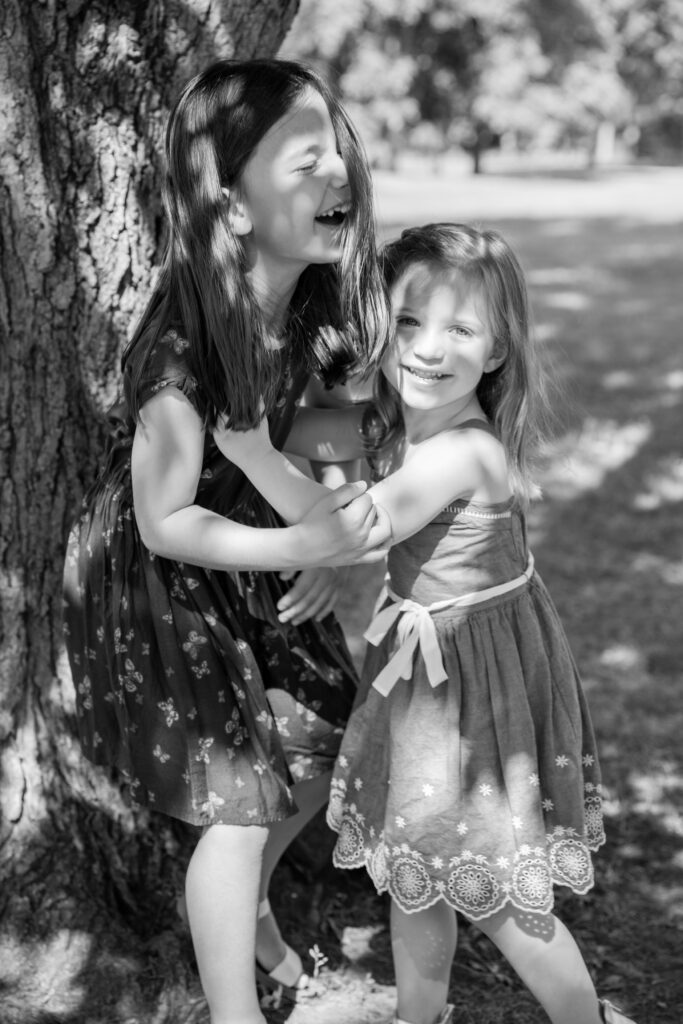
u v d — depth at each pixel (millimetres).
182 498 1849
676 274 13648
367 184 1938
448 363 1977
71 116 2133
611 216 21078
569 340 9594
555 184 31750
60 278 2195
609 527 5414
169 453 1820
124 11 2100
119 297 2254
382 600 2160
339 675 2240
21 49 2059
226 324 1803
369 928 2561
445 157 46531
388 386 2121
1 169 2105
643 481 5996
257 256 1921
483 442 2014
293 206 1835
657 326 10203
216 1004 1969
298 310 2074
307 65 1897
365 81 29172
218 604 1979
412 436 2117
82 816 2375
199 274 1816
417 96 32812
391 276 2002
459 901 1985
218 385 1835
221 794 1938
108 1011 2199
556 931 2000
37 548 2307
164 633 1943
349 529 1853
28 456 2262
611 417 7145
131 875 2398
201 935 1954
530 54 31359
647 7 36188
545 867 1980
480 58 31484
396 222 17766
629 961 2475
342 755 2150
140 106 2188
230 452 1886
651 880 2785
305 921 2543
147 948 2301
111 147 2176
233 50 2242
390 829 2031
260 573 2088
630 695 3832
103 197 2195
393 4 27562
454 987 2395
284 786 2008
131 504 1976
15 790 2322
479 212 21625
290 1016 2285
